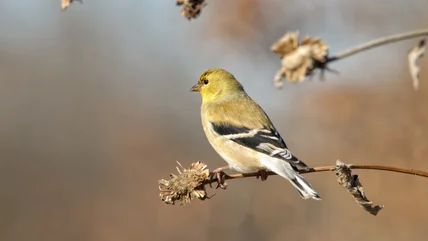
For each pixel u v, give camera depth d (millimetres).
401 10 14234
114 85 19672
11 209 16938
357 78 14023
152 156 17812
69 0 7016
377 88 13758
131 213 16297
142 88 19656
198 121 18891
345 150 13570
